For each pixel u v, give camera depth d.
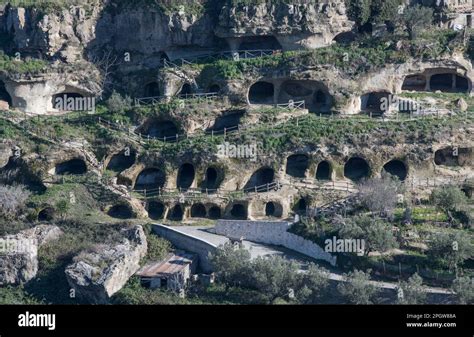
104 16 181.75
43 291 152.75
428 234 151.38
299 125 166.62
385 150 163.88
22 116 174.12
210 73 174.12
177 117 169.75
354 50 172.62
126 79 180.00
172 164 165.38
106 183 164.88
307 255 154.25
